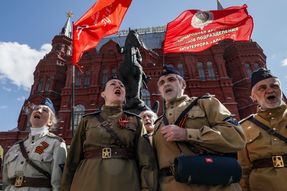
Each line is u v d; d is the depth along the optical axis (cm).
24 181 301
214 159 225
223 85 2689
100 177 245
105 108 301
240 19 984
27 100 2970
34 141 340
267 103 330
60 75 3155
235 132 238
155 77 2703
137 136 282
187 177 216
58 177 306
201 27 998
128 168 256
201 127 257
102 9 981
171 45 989
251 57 2973
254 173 303
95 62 2988
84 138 289
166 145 261
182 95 301
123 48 878
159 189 251
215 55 2941
